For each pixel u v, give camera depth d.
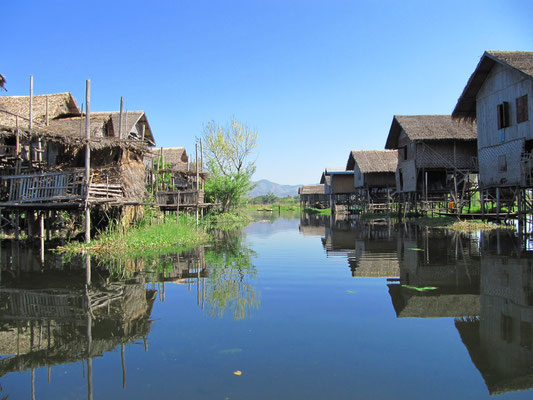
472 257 9.00
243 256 10.55
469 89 18.11
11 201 12.34
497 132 16.67
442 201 26.27
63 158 14.33
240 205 35.72
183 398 3.02
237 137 35.09
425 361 3.60
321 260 9.59
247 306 5.54
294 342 4.13
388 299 5.71
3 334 4.51
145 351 3.97
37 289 6.69
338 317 4.93
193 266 8.96
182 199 19.98
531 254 9.21
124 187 14.14
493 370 3.41
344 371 3.44
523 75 14.95
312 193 61.34
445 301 5.49
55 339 4.35
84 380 3.38
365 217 30.56
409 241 12.79
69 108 19.61
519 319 4.66
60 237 14.82
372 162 34.25
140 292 6.45
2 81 14.79
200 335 4.39
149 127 23.45
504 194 19.30
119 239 12.59
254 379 3.31
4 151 14.31
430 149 23.36
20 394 3.16
